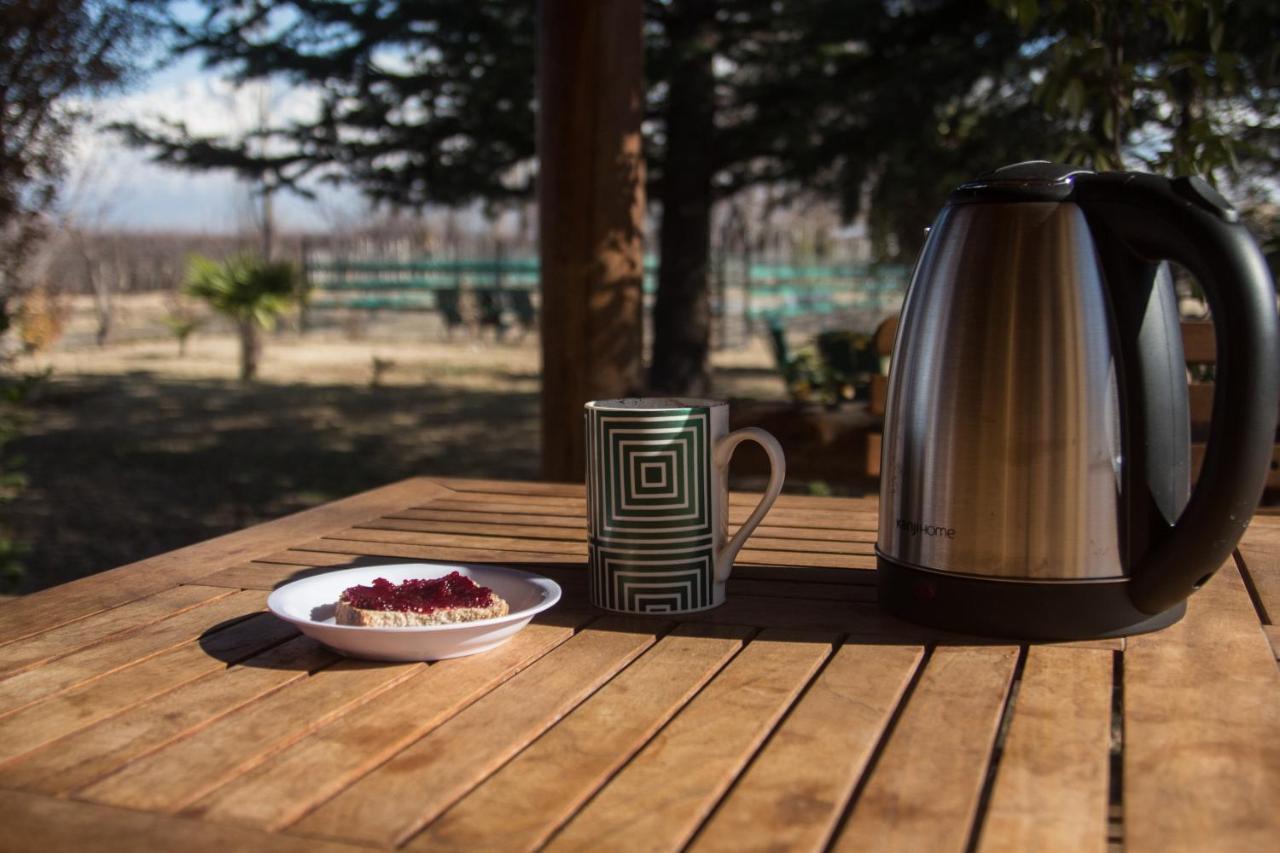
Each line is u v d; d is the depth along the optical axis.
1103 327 0.98
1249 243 0.88
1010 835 0.66
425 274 21.50
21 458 4.32
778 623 1.07
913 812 0.69
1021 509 0.99
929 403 1.03
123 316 20.83
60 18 3.86
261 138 8.34
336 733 0.80
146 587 1.21
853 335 5.95
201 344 17.28
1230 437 0.90
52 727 0.82
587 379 2.91
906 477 1.06
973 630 1.02
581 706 0.86
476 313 17.22
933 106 6.26
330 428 9.45
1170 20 2.36
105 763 0.76
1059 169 1.02
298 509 6.52
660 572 1.09
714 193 8.37
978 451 1.00
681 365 8.74
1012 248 1.00
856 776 0.74
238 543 1.43
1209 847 0.65
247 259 13.23
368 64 7.80
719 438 1.11
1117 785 0.79
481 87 7.26
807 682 0.92
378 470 7.70
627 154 2.84
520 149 7.96
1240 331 0.88
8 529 5.27
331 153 8.23
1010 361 0.99
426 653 0.95
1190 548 0.94
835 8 6.52
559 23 2.78
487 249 24.45
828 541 1.43
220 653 0.98
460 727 0.82
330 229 24.09
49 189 4.27
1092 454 0.98
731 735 0.80
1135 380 0.98
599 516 1.11
